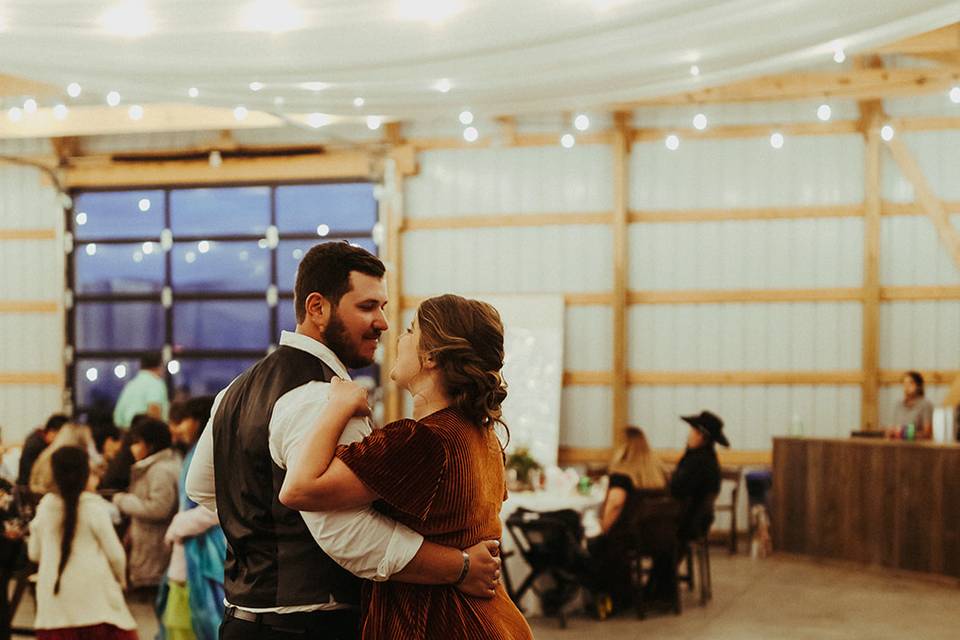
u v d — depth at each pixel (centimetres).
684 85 628
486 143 1104
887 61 1012
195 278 1190
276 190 1168
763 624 676
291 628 225
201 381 1191
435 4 487
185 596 475
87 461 475
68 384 1205
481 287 1107
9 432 1212
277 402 226
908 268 1029
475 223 1107
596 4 484
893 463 841
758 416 1056
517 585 704
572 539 664
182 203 1189
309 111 696
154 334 1198
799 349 1050
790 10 489
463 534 217
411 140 1117
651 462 714
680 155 1071
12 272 1212
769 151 1055
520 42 540
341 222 1155
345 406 213
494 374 223
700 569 752
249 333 1181
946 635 644
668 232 1073
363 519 208
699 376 1066
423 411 227
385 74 605
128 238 1198
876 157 1024
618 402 1066
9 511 559
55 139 1190
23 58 590
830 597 762
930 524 813
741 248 1061
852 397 1040
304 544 225
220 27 530
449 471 214
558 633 652
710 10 489
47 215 1205
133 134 1188
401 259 1124
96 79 632
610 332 1082
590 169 1086
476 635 215
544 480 773
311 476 205
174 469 556
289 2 488
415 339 227
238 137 1166
